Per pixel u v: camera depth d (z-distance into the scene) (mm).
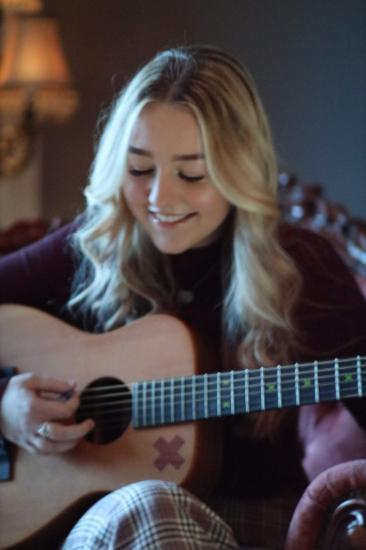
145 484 1830
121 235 2219
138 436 2104
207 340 2166
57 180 4902
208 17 4609
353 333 2152
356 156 4457
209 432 2082
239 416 2172
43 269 2348
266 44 4539
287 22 4520
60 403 2139
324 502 1822
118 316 2254
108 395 2156
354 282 2205
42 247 2363
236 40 4574
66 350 2232
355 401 2084
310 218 3166
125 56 4766
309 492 1839
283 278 2133
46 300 2365
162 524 1769
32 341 2268
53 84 4184
